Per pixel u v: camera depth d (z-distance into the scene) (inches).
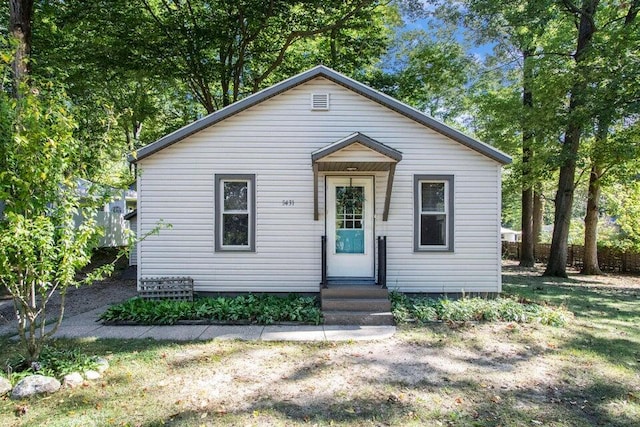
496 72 655.1
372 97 356.8
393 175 336.2
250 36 561.0
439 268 359.6
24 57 243.6
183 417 147.1
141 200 353.7
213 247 356.5
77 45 496.4
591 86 462.0
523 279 534.0
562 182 560.4
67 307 345.1
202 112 826.8
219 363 204.5
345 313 295.3
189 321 286.4
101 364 195.2
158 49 534.0
